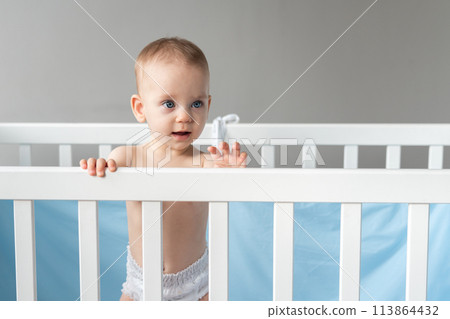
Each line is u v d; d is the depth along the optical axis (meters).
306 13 1.90
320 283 1.30
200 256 1.09
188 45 0.98
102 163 0.72
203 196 0.71
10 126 1.39
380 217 1.30
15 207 0.74
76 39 1.90
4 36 1.89
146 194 0.72
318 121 1.95
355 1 1.90
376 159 1.95
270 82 1.92
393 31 1.91
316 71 1.92
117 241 1.37
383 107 1.95
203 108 0.98
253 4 1.89
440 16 1.90
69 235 1.34
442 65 1.93
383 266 1.27
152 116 0.97
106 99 1.93
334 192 0.70
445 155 1.92
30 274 0.74
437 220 1.23
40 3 1.88
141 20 1.89
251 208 1.37
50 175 0.72
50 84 1.92
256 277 1.33
